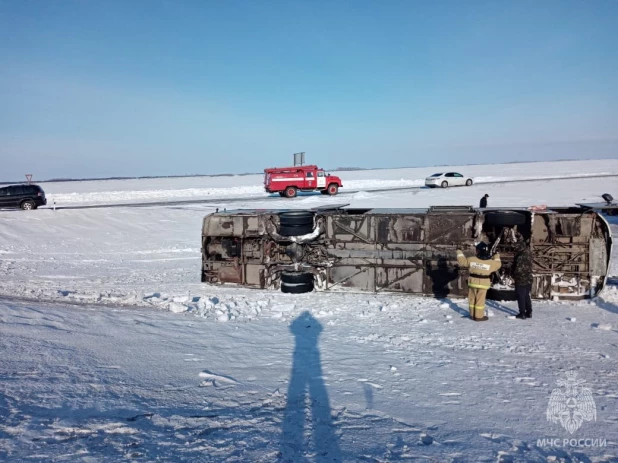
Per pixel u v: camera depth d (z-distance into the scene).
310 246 11.27
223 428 4.17
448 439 4.08
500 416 4.57
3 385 4.78
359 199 34.19
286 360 6.17
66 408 4.38
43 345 6.26
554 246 10.02
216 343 6.91
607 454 3.84
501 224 9.74
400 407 4.74
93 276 13.62
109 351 6.24
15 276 13.31
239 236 11.65
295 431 4.15
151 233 22.30
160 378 5.39
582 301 9.80
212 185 74.62
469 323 8.18
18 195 29.19
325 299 10.25
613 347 6.79
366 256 10.78
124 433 3.96
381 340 7.16
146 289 11.55
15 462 3.35
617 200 30.34
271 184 37.19
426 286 10.40
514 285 9.26
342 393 5.07
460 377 5.59
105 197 43.69
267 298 10.38
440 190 41.59
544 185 44.94
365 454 3.77
